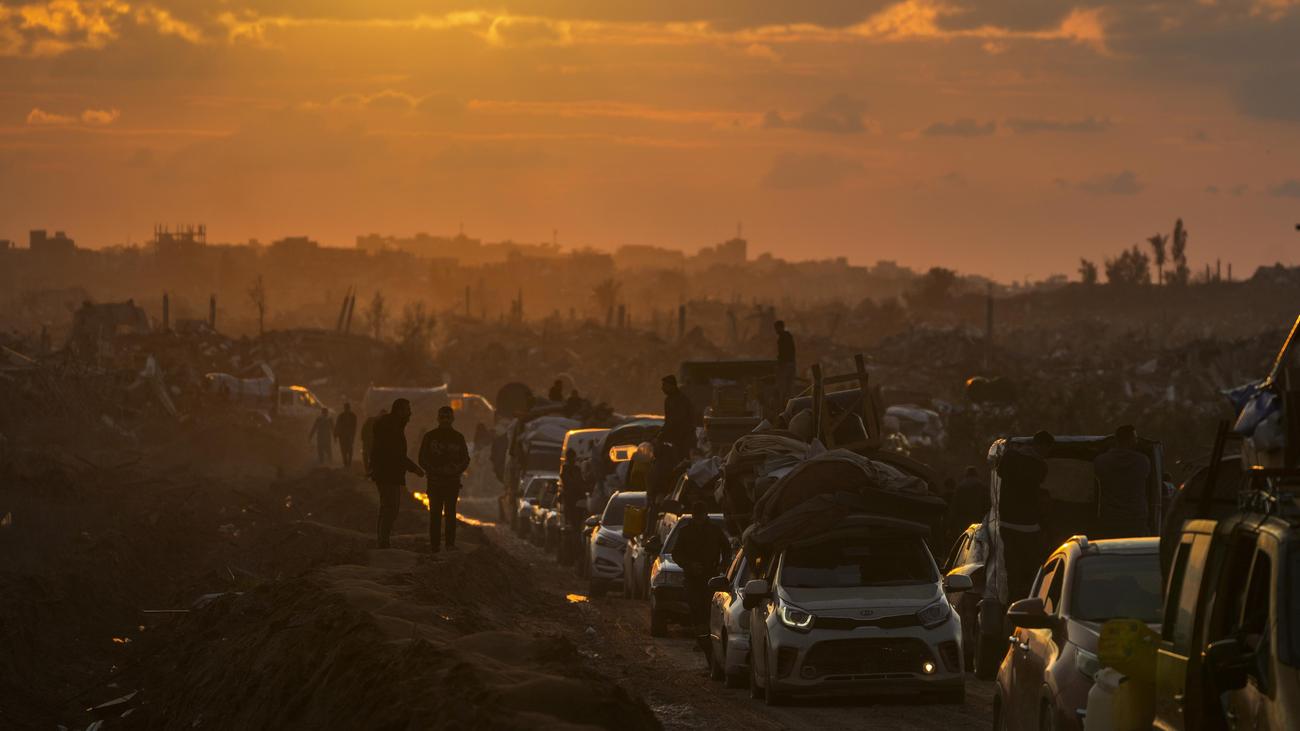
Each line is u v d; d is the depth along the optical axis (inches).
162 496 4320.9
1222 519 893.2
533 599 2938.0
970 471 2775.6
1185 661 887.7
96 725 1875.0
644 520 3134.8
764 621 1770.4
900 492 1898.4
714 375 4431.6
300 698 1509.6
